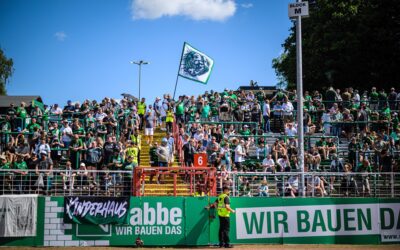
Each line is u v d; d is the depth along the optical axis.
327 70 42.47
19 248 15.73
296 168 21.00
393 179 18.16
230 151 22.00
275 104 27.89
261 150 22.70
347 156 23.98
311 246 16.72
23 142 20.83
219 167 19.47
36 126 22.66
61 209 16.25
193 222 16.69
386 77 42.12
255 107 26.67
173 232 16.58
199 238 16.62
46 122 24.64
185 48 23.16
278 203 17.23
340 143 25.98
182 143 22.64
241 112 26.69
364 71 42.19
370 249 16.19
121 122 25.61
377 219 17.52
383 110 27.44
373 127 26.41
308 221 17.25
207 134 23.59
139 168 16.83
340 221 17.38
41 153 18.70
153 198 16.64
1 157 18.48
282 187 18.06
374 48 40.88
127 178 17.27
